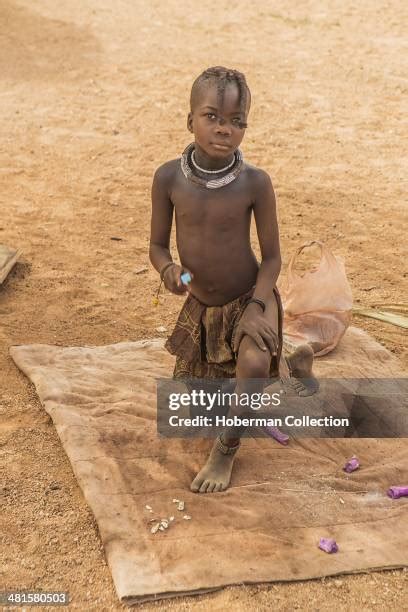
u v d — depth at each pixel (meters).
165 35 13.14
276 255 3.81
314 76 11.48
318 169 8.48
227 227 3.66
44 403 4.29
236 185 3.61
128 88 10.81
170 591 3.19
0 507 3.66
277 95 10.68
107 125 9.53
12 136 9.09
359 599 3.24
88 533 3.56
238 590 3.23
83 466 3.81
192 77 11.27
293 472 3.92
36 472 3.91
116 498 3.65
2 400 4.45
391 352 5.12
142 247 6.63
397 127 9.75
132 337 5.23
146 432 4.11
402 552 3.44
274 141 9.19
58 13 13.87
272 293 3.79
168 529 3.50
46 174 8.11
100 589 3.26
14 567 3.35
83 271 6.14
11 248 6.13
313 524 3.57
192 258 3.76
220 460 3.82
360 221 7.27
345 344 5.06
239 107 3.38
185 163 3.63
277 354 3.88
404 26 13.78
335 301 4.96
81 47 12.35
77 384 4.46
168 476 3.85
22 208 7.28
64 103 10.20
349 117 10.05
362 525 3.58
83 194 7.66
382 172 8.45
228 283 3.79
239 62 11.96
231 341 3.86
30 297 5.68
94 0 14.82
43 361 4.71
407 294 5.96
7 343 5.03
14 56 11.77
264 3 15.10
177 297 5.82
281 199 7.70
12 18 13.30
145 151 8.80
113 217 7.19
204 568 3.29
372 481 3.88
